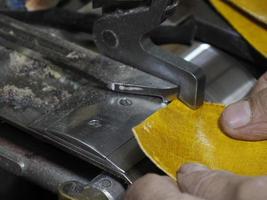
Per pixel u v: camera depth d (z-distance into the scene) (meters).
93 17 0.35
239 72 0.35
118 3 0.30
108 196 0.25
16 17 0.35
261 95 0.28
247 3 0.35
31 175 0.28
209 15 0.36
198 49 0.35
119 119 0.27
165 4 0.28
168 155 0.26
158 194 0.24
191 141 0.27
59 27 0.35
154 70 0.29
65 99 0.29
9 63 0.31
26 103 0.28
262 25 0.35
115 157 0.26
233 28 0.35
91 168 0.27
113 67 0.30
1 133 0.29
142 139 0.26
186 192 0.24
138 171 0.26
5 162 0.28
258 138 0.27
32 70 0.30
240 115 0.28
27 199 0.32
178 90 0.29
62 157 0.28
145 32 0.29
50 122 0.27
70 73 0.30
